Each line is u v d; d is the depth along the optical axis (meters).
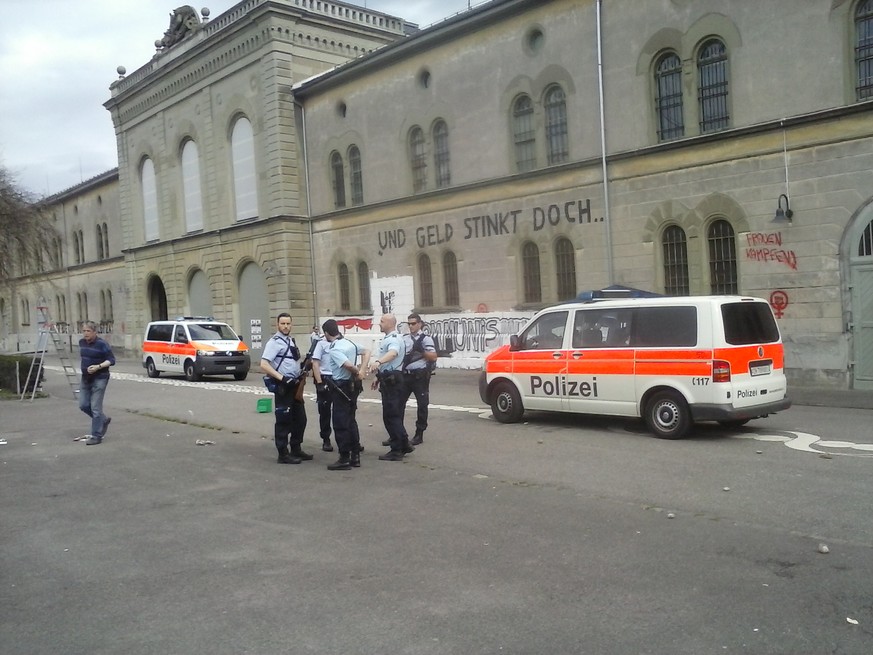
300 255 30.94
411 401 17.17
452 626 4.89
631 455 10.09
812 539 6.41
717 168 17.81
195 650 4.68
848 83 15.74
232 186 33.97
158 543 6.94
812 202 16.30
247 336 33.88
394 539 6.79
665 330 11.25
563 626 4.83
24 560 6.58
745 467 9.12
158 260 39.97
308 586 5.70
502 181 22.81
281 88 30.58
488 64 23.16
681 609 5.04
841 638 4.55
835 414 13.12
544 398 12.65
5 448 12.45
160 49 38.53
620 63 19.70
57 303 56.25
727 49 17.56
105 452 11.78
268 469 10.10
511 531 6.91
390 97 26.69
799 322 16.61
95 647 4.77
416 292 26.19
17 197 27.50
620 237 19.91
